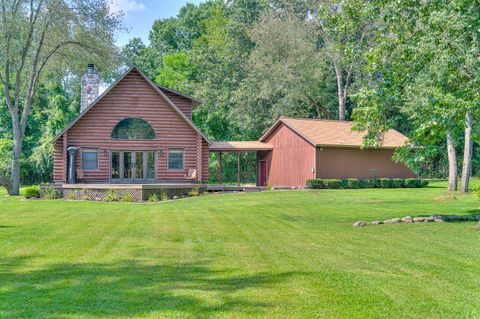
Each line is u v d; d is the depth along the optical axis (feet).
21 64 89.15
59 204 61.87
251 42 149.59
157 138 83.97
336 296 18.54
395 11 41.50
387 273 22.17
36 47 92.58
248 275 21.77
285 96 135.03
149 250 27.96
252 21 162.30
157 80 153.48
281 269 22.91
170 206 58.29
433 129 38.22
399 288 19.63
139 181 83.30
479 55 38.34
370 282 20.53
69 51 95.55
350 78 149.59
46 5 85.66
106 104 82.89
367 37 84.38
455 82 39.91
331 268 23.12
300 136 98.53
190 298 18.29
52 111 132.67
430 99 38.63
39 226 38.91
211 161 144.46
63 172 80.69
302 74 130.52
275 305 17.46
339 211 50.85
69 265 23.85
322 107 148.97
